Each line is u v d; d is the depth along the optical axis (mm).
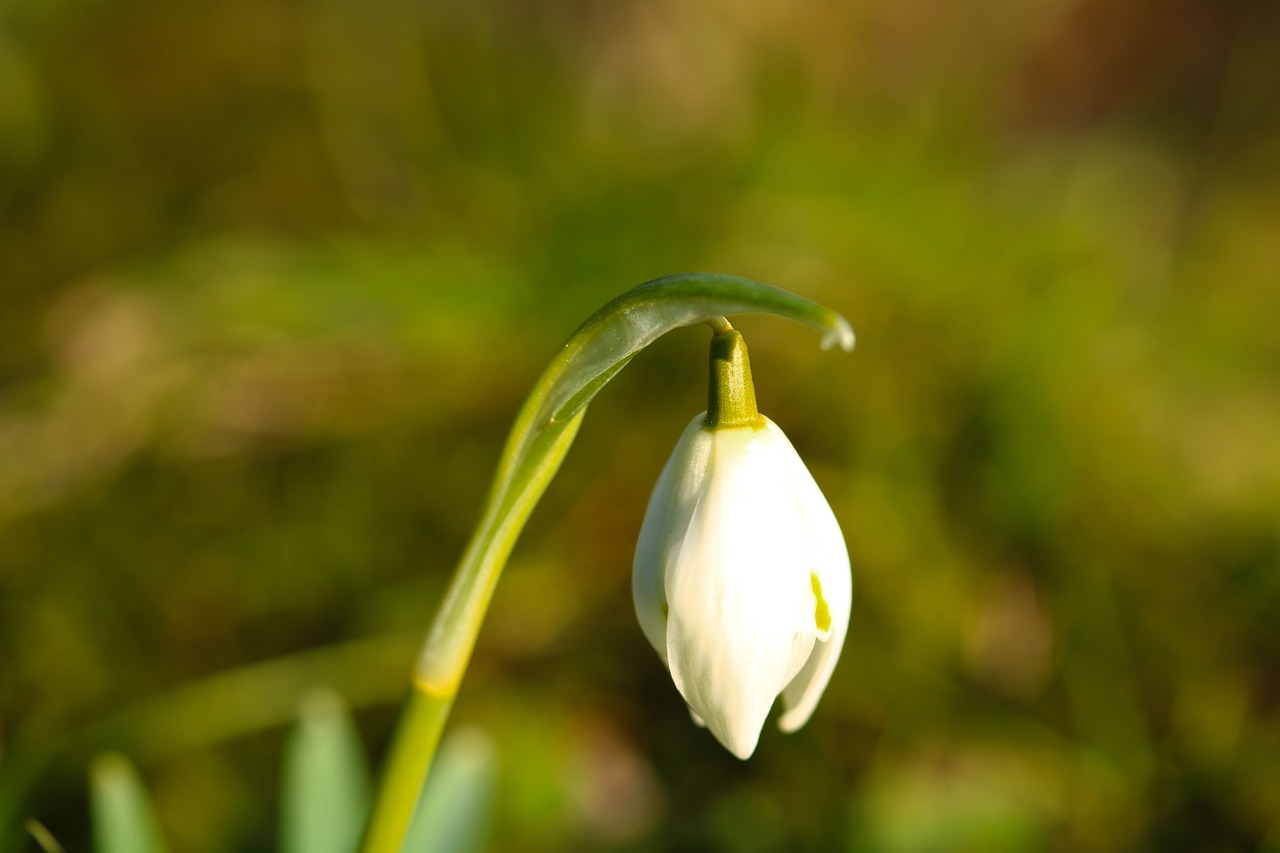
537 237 414
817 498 202
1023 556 373
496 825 308
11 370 404
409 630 350
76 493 368
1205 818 326
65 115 477
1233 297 488
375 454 381
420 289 402
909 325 401
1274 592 365
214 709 330
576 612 362
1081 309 415
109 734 323
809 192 426
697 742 337
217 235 452
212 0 507
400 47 483
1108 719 345
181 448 376
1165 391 420
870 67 512
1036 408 387
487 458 383
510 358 398
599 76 491
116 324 400
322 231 446
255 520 370
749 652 198
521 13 500
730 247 410
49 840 219
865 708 340
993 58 577
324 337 395
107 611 349
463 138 459
